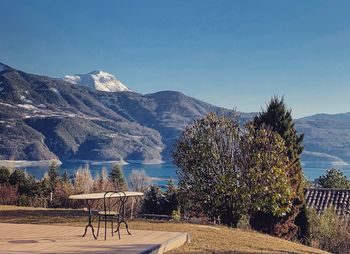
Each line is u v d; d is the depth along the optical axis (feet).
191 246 33.06
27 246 27.91
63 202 73.56
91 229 35.01
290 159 57.00
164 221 48.60
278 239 44.70
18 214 49.67
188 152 54.44
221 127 54.29
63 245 28.43
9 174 82.84
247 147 52.49
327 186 105.60
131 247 27.91
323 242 59.21
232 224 52.85
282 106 58.59
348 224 61.36
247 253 32.83
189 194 54.44
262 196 51.26
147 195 67.31
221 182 52.06
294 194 53.31
